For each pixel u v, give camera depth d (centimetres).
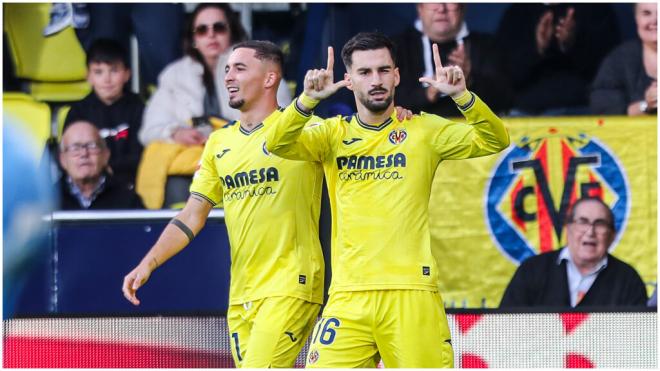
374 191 1745
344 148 1767
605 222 2411
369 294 1734
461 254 2411
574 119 2430
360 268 1739
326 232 2416
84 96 2455
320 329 1766
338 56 2430
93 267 2434
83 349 2350
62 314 2370
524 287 2409
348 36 2434
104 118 2455
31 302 2420
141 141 2453
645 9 2417
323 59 2431
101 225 2442
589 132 2428
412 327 1720
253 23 2447
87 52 2452
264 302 1872
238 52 1930
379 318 1731
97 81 2452
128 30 2455
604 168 2422
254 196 1894
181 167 2452
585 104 2433
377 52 1722
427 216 1762
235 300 1928
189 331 2342
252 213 1894
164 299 2420
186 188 2453
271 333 1844
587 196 2417
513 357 2305
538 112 2434
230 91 1922
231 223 1925
